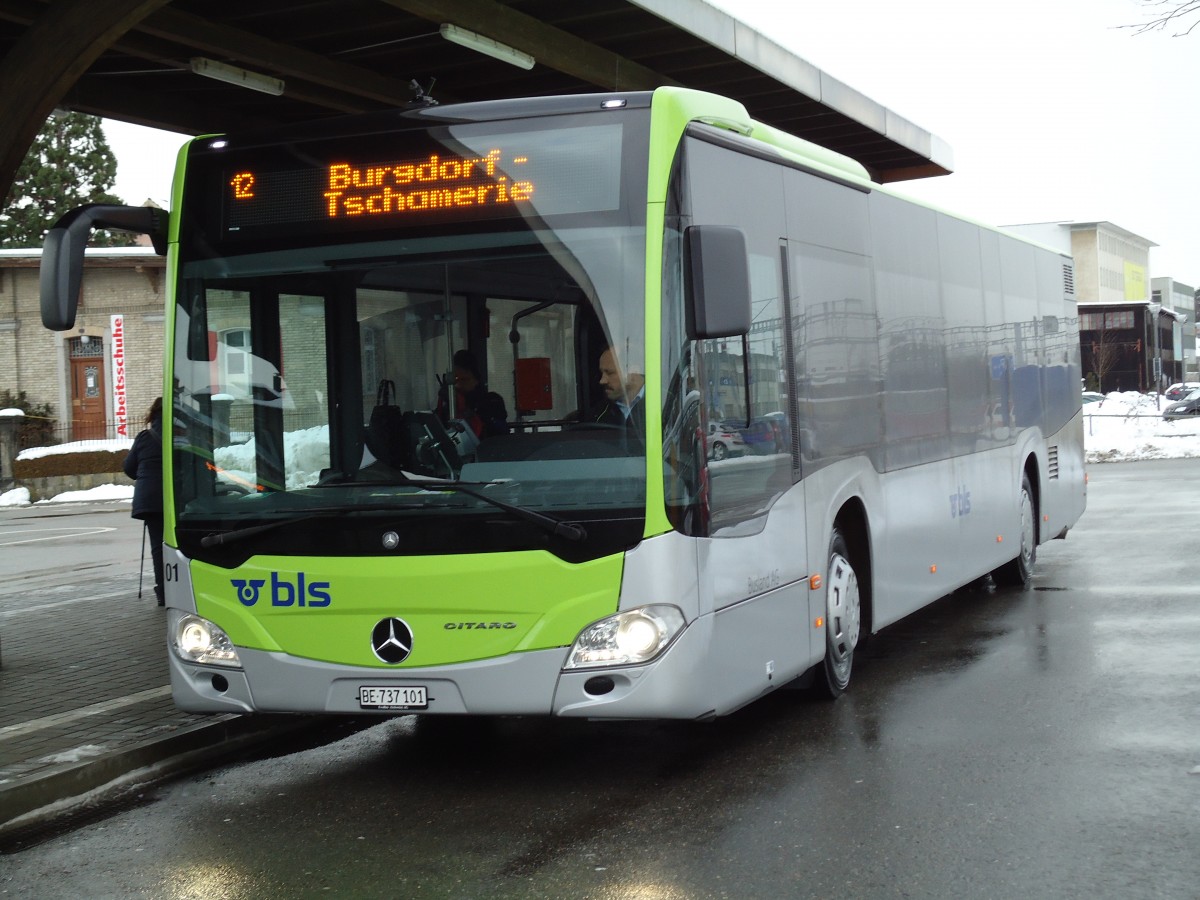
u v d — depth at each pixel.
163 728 7.67
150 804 6.70
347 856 5.67
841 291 8.43
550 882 5.21
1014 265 12.94
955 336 10.92
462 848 5.70
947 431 10.58
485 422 6.29
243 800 6.68
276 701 6.50
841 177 8.59
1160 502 22.81
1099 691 8.35
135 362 40.56
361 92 11.74
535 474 6.18
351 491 6.40
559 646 6.11
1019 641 10.27
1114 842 5.48
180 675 6.74
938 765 6.77
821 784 6.50
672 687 6.09
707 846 5.59
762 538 7.00
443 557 6.23
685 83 12.85
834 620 8.24
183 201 6.86
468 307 6.40
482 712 6.20
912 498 9.64
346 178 6.63
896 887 5.02
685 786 6.57
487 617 6.18
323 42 10.89
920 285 10.09
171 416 6.79
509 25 10.43
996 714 7.85
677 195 6.34
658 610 6.09
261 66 10.73
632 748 7.40
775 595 7.16
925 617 11.68
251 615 6.55
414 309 6.45
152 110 11.86
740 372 6.84
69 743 7.38
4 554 21.30
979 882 5.05
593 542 6.10
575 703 6.10
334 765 7.33
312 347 6.56
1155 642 9.95
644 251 6.22
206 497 6.68
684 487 6.18
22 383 41.06
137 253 39.75
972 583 13.69
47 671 9.89
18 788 6.47
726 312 6.13
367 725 8.30
